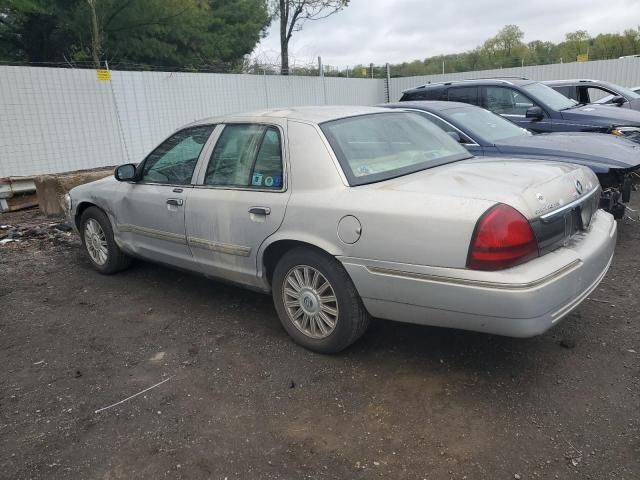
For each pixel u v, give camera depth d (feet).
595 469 8.30
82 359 12.69
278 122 12.73
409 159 12.52
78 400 10.93
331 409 10.18
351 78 75.51
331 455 8.95
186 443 9.42
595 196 12.03
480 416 9.71
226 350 12.73
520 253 9.35
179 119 52.29
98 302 16.26
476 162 12.80
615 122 24.47
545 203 9.97
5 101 40.22
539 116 26.12
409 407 10.11
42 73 42.01
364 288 10.80
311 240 11.36
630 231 20.31
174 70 70.08
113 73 46.55
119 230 17.22
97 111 45.73
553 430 9.23
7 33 66.23
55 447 9.47
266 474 8.58
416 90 31.35
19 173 41.37
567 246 10.55
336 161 11.50
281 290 12.49
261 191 12.51
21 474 8.82
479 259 9.30
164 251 15.56
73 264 20.26
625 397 10.00
